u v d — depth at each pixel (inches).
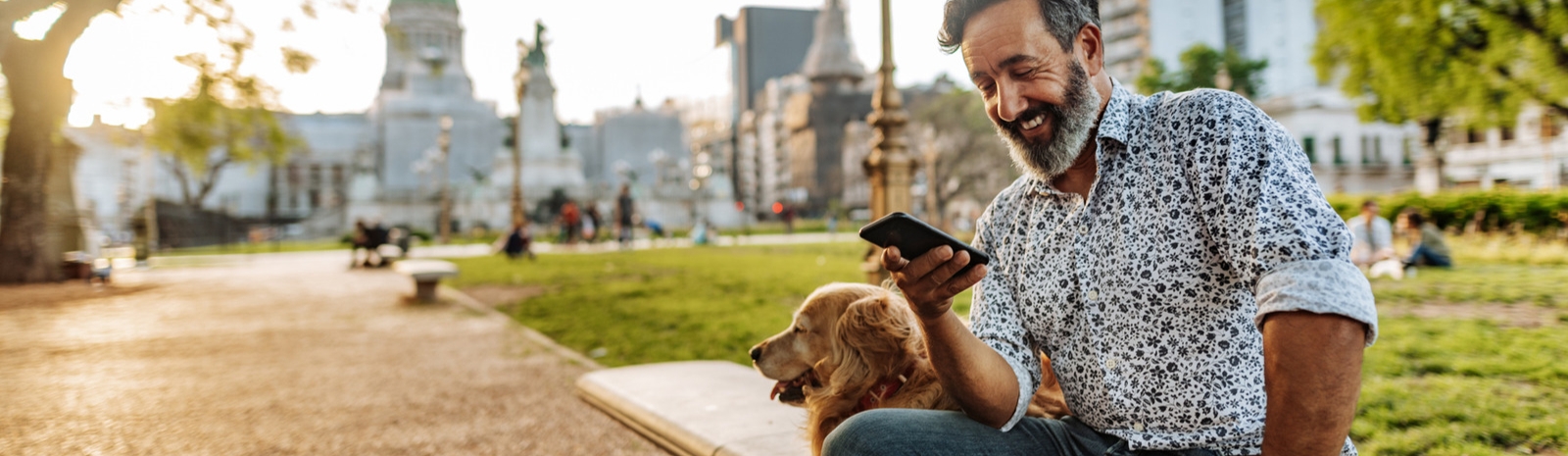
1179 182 56.4
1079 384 63.5
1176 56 2365.9
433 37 3351.4
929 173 1443.2
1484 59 652.1
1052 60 58.5
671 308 358.0
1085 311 60.9
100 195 2566.4
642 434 116.7
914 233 54.3
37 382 224.7
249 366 248.5
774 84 4414.4
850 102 3713.1
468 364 243.9
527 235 861.2
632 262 752.3
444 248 1344.7
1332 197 762.8
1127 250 58.3
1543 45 613.0
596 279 556.1
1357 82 761.6
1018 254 68.0
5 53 567.2
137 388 215.2
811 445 81.4
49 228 626.2
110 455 151.8
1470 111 710.5
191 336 318.0
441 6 3351.4
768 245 1136.2
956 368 60.5
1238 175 52.7
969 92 2094.0
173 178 3127.5
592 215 1239.5
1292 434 47.5
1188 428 57.7
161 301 473.7
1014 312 68.1
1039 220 65.2
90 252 762.2
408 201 2672.2
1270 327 48.8
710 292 429.1
